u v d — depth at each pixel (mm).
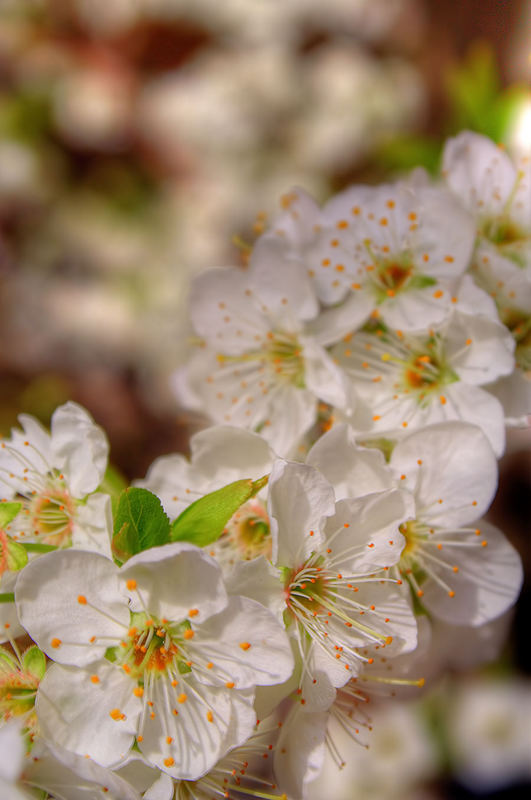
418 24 353
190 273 378
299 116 365
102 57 379
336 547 208
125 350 384
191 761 201
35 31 375
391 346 223
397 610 208
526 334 222
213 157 377
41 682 202
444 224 220
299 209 230
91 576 202
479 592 218
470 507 214
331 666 205
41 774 200
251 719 202
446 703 282
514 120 246
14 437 219
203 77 374
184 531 202
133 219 387
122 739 201
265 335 228
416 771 278
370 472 210
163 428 377
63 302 381
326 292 225
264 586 203
